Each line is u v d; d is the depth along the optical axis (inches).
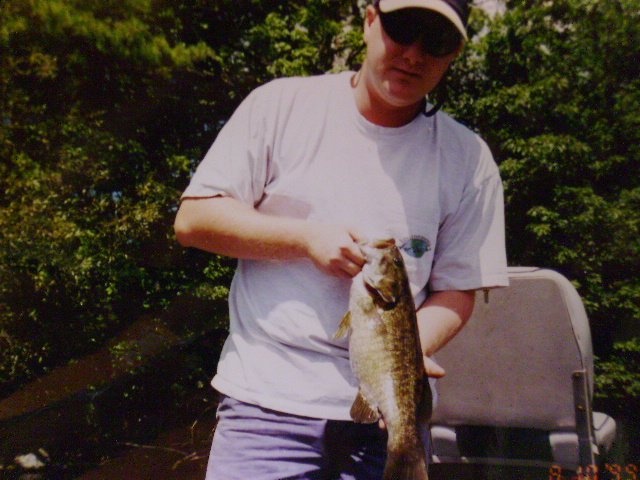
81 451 231.5
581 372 107.9
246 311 72.6
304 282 69.1
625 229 284.8
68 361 235.0
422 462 65.7
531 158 301.1
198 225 70.4
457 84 339.3
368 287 65.8
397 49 65.8
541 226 290.0
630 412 253.9
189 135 279.7
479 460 113.5
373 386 65.8
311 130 71.4
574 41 326.3
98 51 227.8
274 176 72.9
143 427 241.0
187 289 244.5
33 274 225.8
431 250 73.5
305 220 68.5
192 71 262.8
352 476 70.0
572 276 297.1
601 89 318.7
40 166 234.1
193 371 252.1
